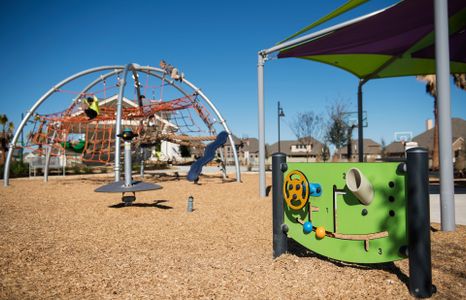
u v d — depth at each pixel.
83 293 3.17
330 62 12.52
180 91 18.34
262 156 10.72
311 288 3.22
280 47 9.87
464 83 24.03
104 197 11.00
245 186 14.51
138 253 4.64
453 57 11.89
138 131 18.02
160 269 3.87
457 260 3.99
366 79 13.80
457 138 46.94
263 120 10.73
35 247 4.86
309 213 3.93
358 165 3.56
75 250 4.78
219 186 14.62
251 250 4.76
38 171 25.44
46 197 11.05
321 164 3.85
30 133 17.08
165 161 30.67
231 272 3.71
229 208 8.64
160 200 10.25
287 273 3.63
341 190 3.68
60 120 16.81
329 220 3.77
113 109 17.50
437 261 3.97
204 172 26.94
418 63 12.41
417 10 7.86
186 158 39.66
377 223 3.43
